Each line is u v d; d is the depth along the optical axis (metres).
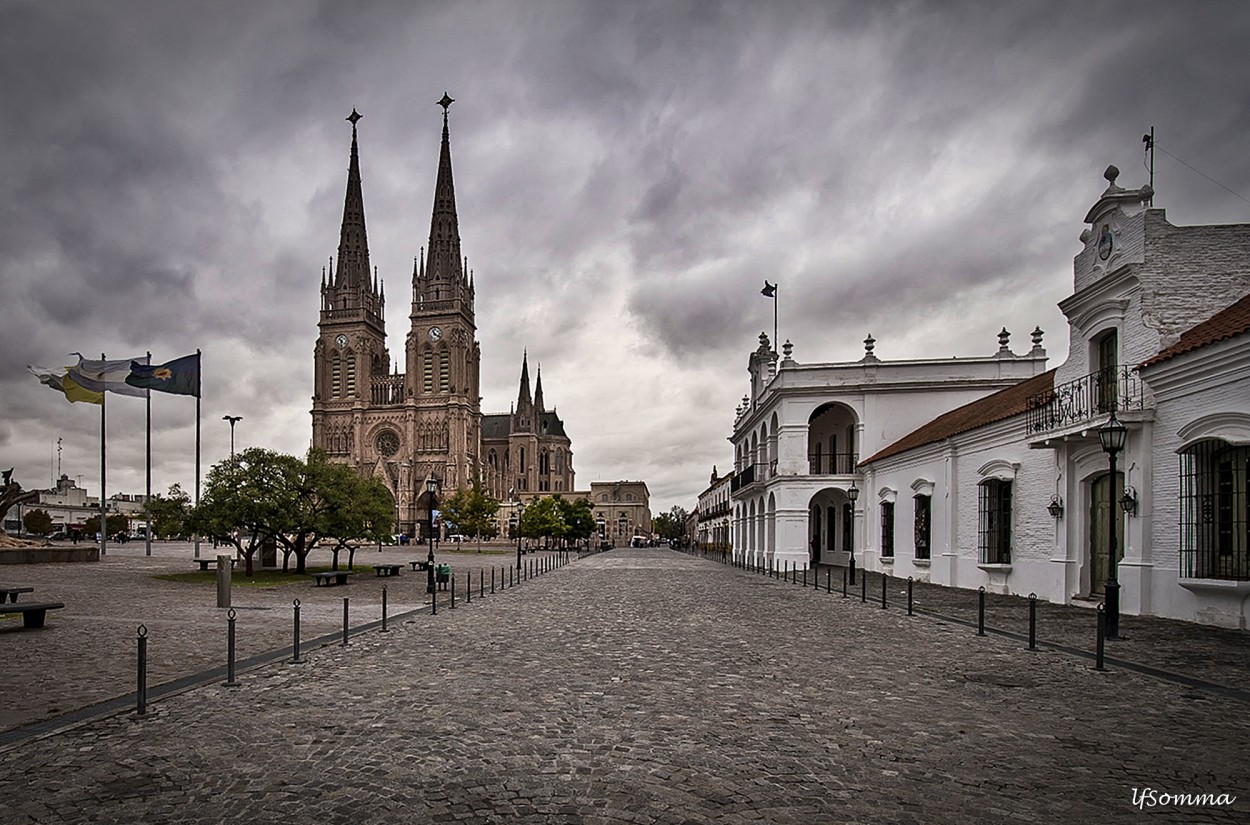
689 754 6.97
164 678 10.20
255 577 30.86
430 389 138.50
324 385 140.88
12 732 7.54
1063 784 6.22
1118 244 18.92
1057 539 20.92
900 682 10.20
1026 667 11.30
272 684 9.88
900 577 33.09
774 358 47.91
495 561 52.16
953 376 40.03
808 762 6.77
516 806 5.70
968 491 26.70
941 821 5.47
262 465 31.94
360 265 144.00
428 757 6.84
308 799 5.81
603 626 16.16
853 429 44.56
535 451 176.12
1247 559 14.48
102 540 46.88
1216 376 15.23
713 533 93.38
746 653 12.57
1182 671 10.84
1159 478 16.92
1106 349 19.98
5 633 14.37
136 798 5.81
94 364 45.91
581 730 7.75
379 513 36.81
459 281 140.50
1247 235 17.62
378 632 14.92
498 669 10.99
